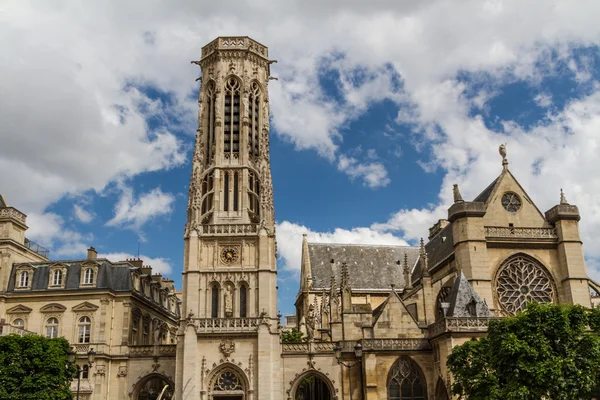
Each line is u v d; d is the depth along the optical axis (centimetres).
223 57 9062
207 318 7450
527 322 5056
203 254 7850
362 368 7425
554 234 8175
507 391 4897
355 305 8575
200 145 8594
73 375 6412
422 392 7331
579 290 7869
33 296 8212
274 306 7694
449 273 8644
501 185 8381
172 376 7862
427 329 7562
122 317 8219
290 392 7431
